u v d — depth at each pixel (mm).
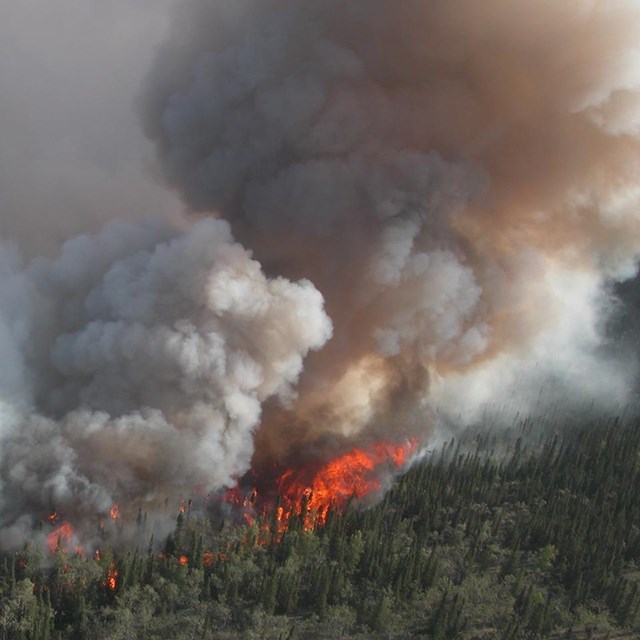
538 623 108000
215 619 106375
